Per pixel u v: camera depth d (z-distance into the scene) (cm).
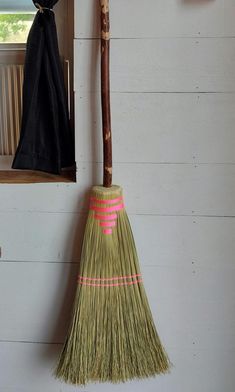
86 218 121
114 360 114
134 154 116
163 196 119
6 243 123
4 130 133
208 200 118
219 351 127
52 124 117
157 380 130
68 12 127
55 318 128
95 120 115
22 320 128
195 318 126
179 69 112
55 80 116
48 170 120
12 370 132
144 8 109
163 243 121
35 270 125
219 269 122
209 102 113
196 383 130
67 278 125
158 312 126
